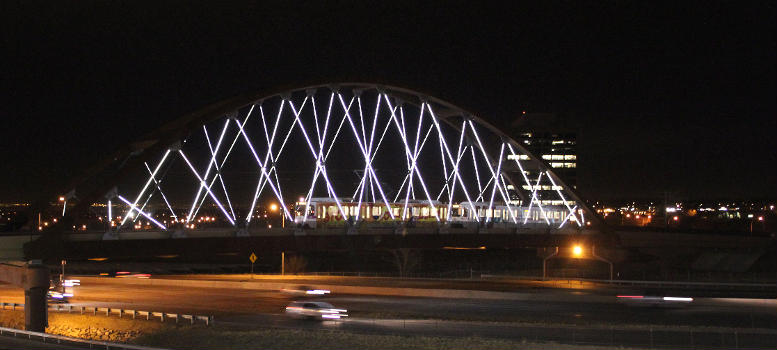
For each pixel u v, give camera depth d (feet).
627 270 473.26
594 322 174.70
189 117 248.52
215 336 149.48
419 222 325.42
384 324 164.45
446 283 289.53
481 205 363.76
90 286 273.13
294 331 152.35
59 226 207.10
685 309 200.54
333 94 300.81
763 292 252.01
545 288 263.70
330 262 514.68
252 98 264.11
